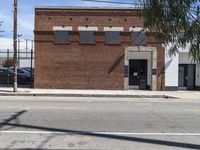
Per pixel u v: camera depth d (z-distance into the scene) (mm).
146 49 33375
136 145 10484
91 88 33500
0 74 38781
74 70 33469
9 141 10734
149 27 7723
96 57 33438
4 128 12680
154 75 33562
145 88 34094
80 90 32281
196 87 35125
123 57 33406
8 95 28547
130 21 33219
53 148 9961
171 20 7406
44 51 33406
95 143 10648
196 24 7375
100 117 15398
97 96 28719
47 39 33312
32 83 35750
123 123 14078
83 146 10242
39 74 33406
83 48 33375
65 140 10977
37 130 12422
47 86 33500
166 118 15555
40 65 33438
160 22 7480
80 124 13672
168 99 26984
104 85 33531
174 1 7324
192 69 35188
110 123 14008
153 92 31609
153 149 10023
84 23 33312
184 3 7312
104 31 33281
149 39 33375
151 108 19156
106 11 33219
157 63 33625
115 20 33312
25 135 11594
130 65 34031
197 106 20734
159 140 11203
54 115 15703
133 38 33281
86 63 33438
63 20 33250
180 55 35094
